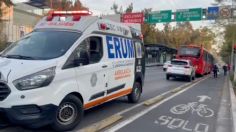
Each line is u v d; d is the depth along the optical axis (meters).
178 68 23.56
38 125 5.90
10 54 6.76
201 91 16.19
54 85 6.11
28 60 6.29
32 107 5.81
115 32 8.73
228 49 43.97
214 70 33.41
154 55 61.97
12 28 38.44
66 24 7.45
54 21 7.63
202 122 8.26
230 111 10.16
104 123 7.34
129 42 9.75
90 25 7.48
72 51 6.73
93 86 7.39
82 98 6.95
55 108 6.11
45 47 6.80
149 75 27.42
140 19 40.94
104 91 7.95
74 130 6.62
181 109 10.02
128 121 7.84
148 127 7.36
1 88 5.71
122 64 9.05
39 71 5.96
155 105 10.46
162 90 15.36
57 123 6.31
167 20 42.12
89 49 7.33
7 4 31.30
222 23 28.47
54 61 6.30
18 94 5.69
